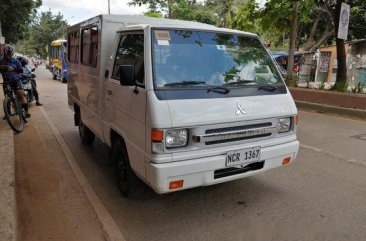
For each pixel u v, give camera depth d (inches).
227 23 1034.7
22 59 415.2
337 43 476.4
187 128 134.0
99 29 191.9
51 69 999.6
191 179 135.9
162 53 146.9
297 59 888.9
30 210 161.9
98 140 281.6
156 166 130.3
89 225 148.8
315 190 181.3
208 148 138.4
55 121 358.6
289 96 165.2
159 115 130.4
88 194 178.5
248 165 152.7
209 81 149.9
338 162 224.8
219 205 165.2
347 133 305.4
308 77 823.1
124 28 173.8
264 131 151.6
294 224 147.7
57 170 214.2
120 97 161.6
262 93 156.8
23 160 232.1
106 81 183.8
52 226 147.9
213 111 138.8
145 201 169.5
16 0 1180.5
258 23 569.9
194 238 137.6
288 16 560.7
